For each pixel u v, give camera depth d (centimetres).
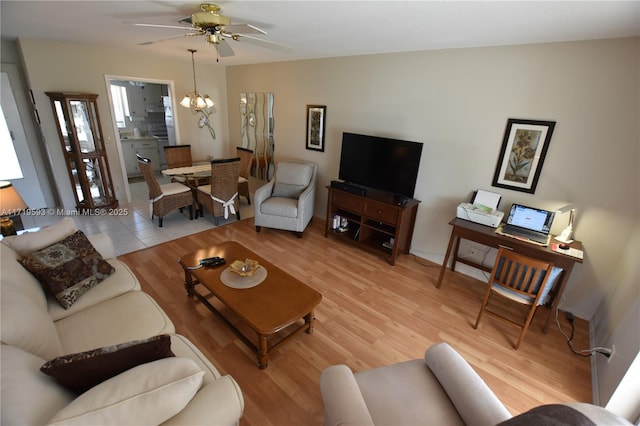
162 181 630
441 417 126
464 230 272
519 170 271
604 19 175
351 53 352
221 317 228
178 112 533
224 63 519
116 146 470
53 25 272
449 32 229
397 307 269
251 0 178
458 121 298
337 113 400
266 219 392
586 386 200
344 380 126
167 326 175
